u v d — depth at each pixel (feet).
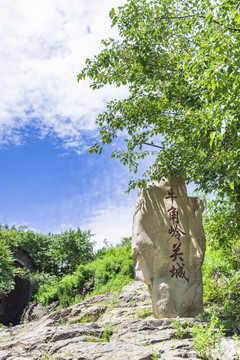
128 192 24.90
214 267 30.32
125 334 18.76
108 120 23.67
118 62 22.48
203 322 19.95
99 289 44.78
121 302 30.37
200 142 19.76
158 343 16.70
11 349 18.30
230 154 15.31
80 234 71.46
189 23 18.56
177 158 24.43
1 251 61.52
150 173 25.40
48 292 53.01
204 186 22.65
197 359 13.92
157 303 23.35
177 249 24.80
